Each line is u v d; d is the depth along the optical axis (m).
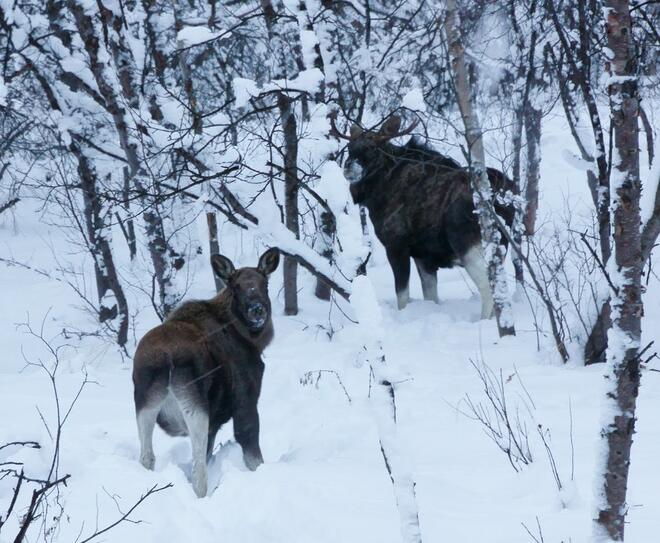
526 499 9.11
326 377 16.20
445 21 16.84
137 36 23.78
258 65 24.48
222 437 12.45
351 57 23.89
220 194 15.48
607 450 6.86
